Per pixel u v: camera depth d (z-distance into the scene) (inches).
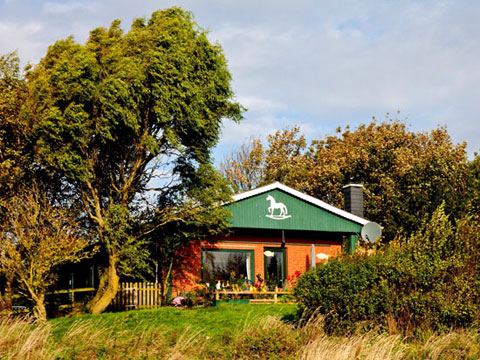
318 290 527.5
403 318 518.9
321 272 536.7
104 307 758.5
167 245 874.8
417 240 550.9
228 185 848.3
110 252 749.3
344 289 516.7
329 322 523.5
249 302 830.5
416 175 1227.9
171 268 900.6
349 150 1615.4
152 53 740.7
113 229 730.8
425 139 1588.3
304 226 991.0
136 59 737.0
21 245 661.9
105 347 460.4
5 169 665.6
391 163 1518.2
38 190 695.7
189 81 774.5
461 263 522.6
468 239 539.8
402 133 1578.5
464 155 1382.9
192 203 804.0
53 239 650.8
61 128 684.1
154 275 904.3
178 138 797.2
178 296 898.1
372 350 448.5
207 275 949.2
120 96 714.2
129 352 450.6
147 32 762.8
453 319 521.7
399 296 519.8
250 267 989.8
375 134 1601.9
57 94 705.0
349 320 510.6
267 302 837.2
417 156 1461.6
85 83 702.5
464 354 461.4
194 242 946.7
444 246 538.3
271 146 1774.1
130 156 794.2
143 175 821.2
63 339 498.0
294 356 442.3
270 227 963.3
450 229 541.6
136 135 763.4
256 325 545.0
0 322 595.2
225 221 881.5
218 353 454.3
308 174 1617.9
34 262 651.5
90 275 1079.0
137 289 860.6
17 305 844.6
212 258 960.9
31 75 738.8
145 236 853.2
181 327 572.7
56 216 707.4
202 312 689.0
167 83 748.6
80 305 817.5
